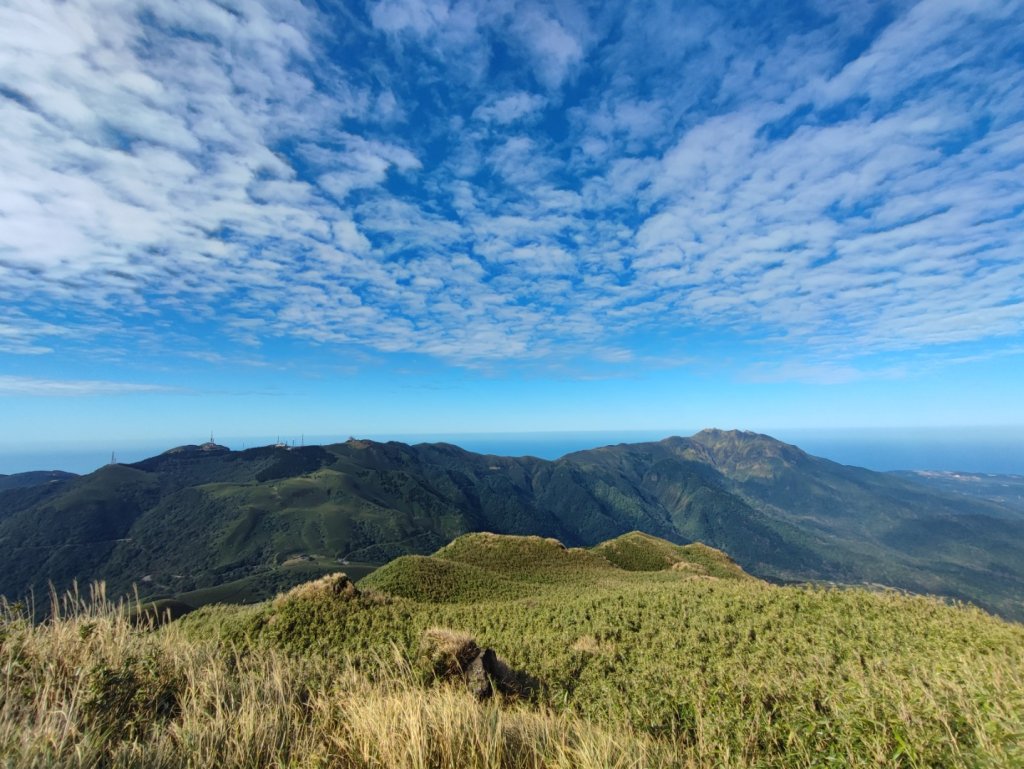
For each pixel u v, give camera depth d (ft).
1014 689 19.47
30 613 21.72
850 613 53.26
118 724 16.20
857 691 20.75
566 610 80.74
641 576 186.91
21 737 13.43
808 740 18.78
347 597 81.30
